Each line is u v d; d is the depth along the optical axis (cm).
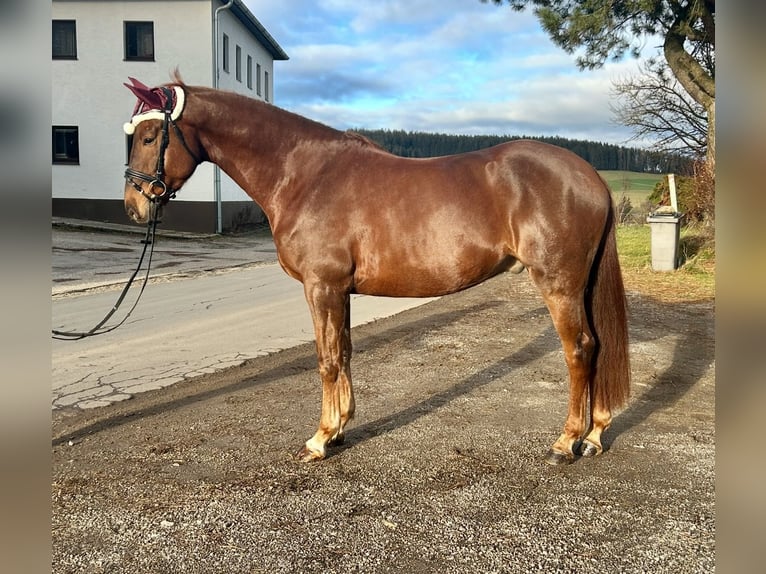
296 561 246
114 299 882
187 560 247
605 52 1182
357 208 328
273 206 349
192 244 1828
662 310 805
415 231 321
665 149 1798
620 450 358
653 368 541
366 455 352
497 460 344
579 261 318
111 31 2091
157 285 1035
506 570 239
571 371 334
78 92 2112
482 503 293
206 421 409
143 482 316
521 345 638
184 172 355
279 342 644
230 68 2317
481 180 324
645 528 270
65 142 2147
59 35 2112
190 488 310
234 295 948
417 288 333
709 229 1177
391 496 301
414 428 396
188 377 515
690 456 349
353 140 351
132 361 564
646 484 313
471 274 328
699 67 1152
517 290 1052
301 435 384
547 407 438
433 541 260
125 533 267
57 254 1409
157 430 393
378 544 258
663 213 1100
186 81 2106
